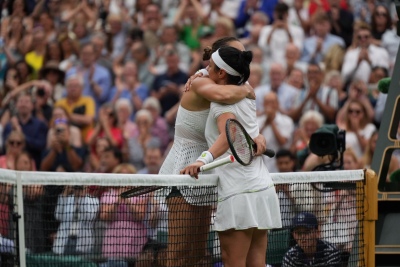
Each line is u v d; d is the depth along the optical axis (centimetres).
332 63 3612
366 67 3559
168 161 1700
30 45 3950
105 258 1780
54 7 4097
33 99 3584
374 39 3662
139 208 1836
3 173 1359
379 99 3419
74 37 3931
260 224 1559
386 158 2022
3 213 1450
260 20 3788
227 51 1577
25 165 3353
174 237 1623
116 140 3459
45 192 1648
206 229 1650
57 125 3419
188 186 1594
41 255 1588
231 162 1507
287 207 1795
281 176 1698
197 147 1678
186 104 1662
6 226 1445
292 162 3044
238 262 1565
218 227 1574
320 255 1827
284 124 3366
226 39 1678
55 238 1620
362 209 1881
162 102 3622
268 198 1577
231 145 1494
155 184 1523
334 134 2097
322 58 3647
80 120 3566
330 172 1797
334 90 3481
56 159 3431
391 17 3819
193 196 1608
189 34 3872
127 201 1880
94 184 1467
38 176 1415
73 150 3450
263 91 3469
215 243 1728
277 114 3384
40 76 3784
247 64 1586
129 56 3788
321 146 2109
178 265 1628
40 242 1648
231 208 1552
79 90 3628
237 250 1564
